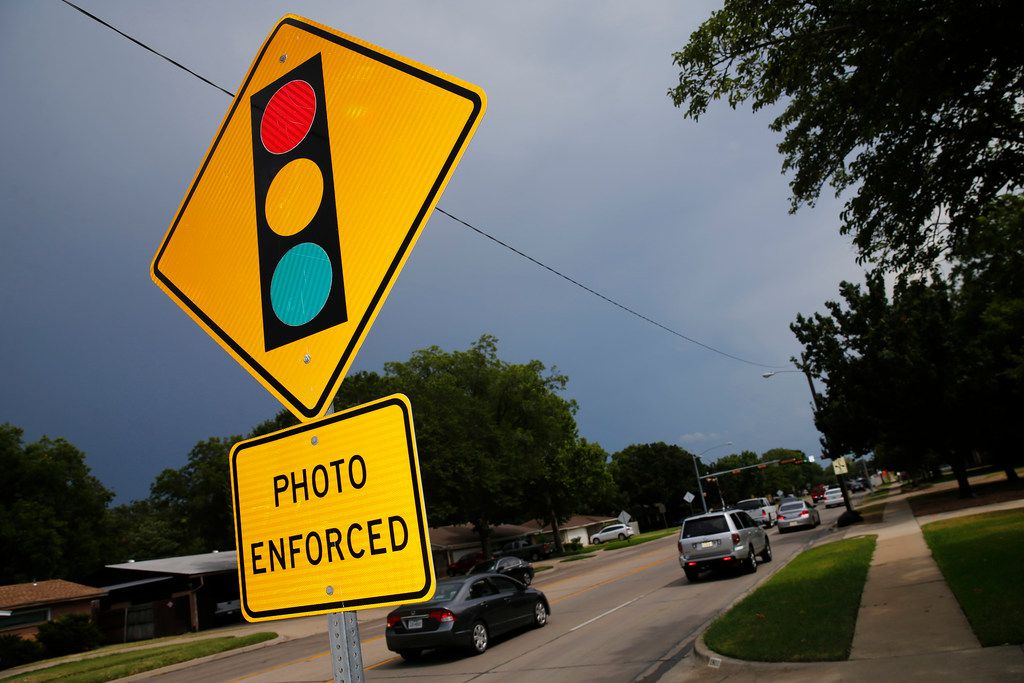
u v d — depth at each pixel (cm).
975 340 2542
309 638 2038
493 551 5497
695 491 8956
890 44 816
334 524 167
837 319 2714
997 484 2948
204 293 213
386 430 163
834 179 1082
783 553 2036
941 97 828
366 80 196
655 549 3688
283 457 177
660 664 830
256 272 203
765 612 954
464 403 3903
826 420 2703
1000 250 1662
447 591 1184
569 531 7219
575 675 846
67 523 4128
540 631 1281
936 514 2198
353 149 193
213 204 217
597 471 5281
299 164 201
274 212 203
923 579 1027
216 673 1455
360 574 161
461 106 181
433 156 181
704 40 932
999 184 909
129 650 2358
